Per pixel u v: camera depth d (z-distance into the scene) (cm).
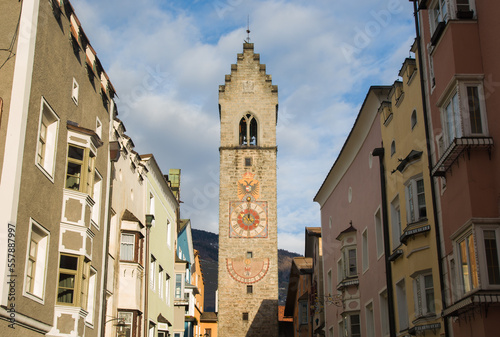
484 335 1911
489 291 1898
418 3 2642
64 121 2419
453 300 2294
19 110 2050
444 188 2408
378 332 3328
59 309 2314
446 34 2184
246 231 7431
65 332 2312
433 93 2516
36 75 2156
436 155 2488
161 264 4291
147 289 3678
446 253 2380
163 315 4266
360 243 3756
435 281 2495
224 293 7225
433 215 2519
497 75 2031
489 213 1984
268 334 7094
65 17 2444
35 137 2139
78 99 2594
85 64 2678
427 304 2559
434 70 2319
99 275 2777
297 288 6588
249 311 7181
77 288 2380
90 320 2656
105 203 2905
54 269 2294
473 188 2009
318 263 5022
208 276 14325
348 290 3809
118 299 3312
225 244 7388
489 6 2094
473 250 1975
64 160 2411
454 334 2219
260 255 7362
